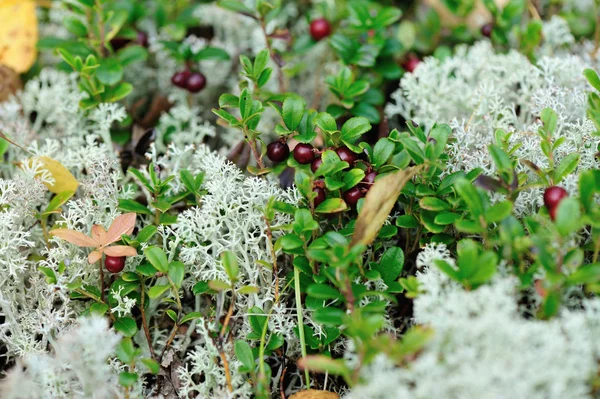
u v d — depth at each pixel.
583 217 0.71
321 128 0.76
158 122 0.85
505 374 0.70
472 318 0.72
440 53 0.85
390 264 0.75
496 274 0.72
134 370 0.75
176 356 0.76
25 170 0.78
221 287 0.73
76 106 0.82
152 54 0.88
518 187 0.73
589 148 0.76
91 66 0.80
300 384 0.76
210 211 0.76
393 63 0.84
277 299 0.75
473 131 0.79
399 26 0.86
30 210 0.77
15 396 0.72
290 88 0.87
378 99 0.82
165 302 0.78
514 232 0.72
